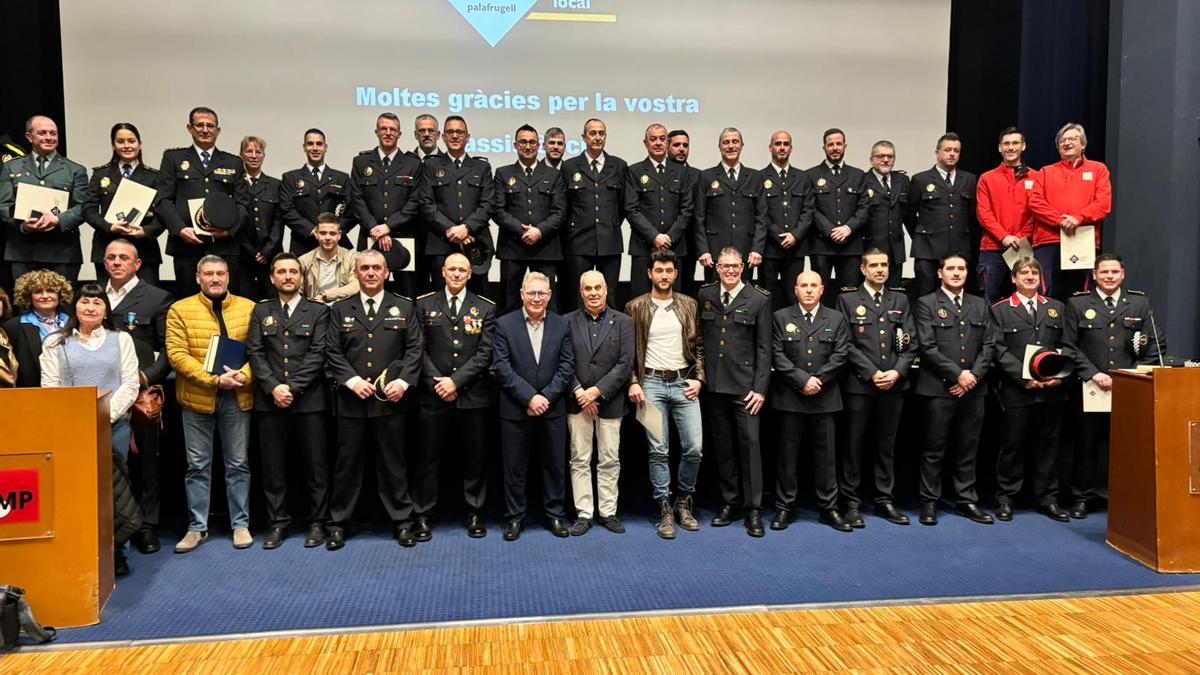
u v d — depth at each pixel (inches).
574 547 141.3
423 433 148.1
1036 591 119.6
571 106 225.3
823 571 128.4
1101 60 226.8
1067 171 179.3
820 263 186.1
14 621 99.5
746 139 231.1
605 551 138.9
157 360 143.3
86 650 99.5
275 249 177.2
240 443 143.4
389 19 217.9
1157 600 116.0
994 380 171.9
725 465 156.7
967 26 233.3
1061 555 136.9
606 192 177.5
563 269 182.1
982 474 178.5
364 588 120.8
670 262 154.5
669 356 154.6
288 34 213.9
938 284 189.5
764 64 230.2
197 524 142.8
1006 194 185.0
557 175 176.4
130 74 208.1
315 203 177.8
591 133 176.9
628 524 155.6
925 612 111.5
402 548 140.9
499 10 221.8
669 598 116.5
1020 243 181.0
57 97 207.0
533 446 169.9
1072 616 110.0
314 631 104.6
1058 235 180.7
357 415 143.5
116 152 166.6
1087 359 159.3
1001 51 232.4
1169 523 127.9
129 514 124.9
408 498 148.6
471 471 151.1
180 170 169.6
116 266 145.6
